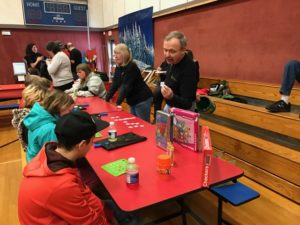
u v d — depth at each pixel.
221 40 4.07
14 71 7.21
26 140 2.05
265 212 2.12
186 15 4.75
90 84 3.66
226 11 3.89
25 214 1.03
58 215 1.02
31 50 6.75
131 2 6.72
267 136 2.65
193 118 1.58
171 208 2.21
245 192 1.56
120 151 1.69
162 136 1.71
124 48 2.78
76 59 5.55
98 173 1.39
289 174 2.23
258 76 3.56
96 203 1.15
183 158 1.54
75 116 1.09
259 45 3.47
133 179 1.25
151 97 3.11
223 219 1.98
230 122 3.14
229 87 3.70
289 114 2.56
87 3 8.52
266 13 3.31
